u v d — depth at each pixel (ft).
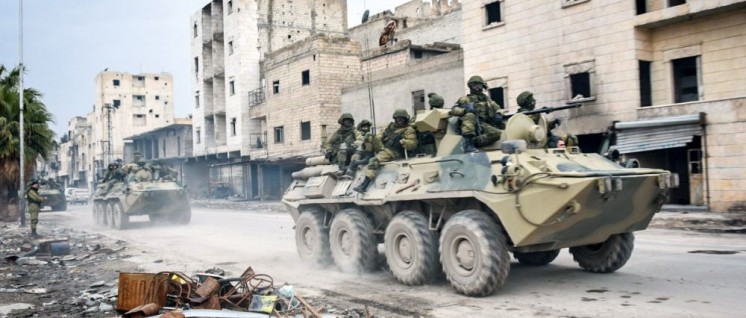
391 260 29.63
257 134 153.38
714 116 61.16
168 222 75.82
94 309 25.38
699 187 63.82
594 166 26.43
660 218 56.90
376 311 23.73
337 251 33.94
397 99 104.06
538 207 23.66
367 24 151.74
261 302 21.21
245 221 76.43
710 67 64.28
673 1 68.08
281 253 42.39
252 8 154.30
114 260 41.75
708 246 39.24
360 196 32.09
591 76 71.20
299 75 129.29
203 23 174.29
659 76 68.74
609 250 29.01
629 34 67.62
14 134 87.81
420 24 136.36
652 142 65.36
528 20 77.71
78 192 172.24
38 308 26.25
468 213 25.96
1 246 54.95
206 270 34.81
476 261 24.98
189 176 179.52
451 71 93.71
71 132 334.65
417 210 30.12
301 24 163.22
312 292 28.12
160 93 271.69
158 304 22.29
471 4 85.05
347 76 125.39
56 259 42.98
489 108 28.58
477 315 22.50
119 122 261.44
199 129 178.60
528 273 30.68
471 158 26.81
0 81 92.38
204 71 174.29
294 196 38.96
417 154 31.27
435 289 27.55
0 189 89.30
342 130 37.50
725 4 60.08
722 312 21.40
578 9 72.33
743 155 59.16
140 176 72.69
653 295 24.49
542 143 28.35
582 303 23.68
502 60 81.10
